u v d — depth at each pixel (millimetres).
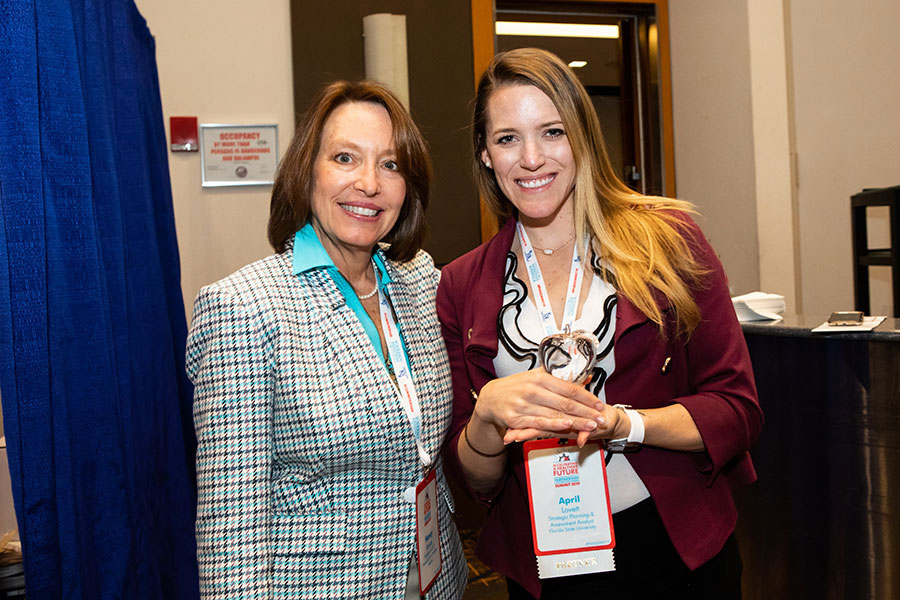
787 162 3963
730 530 1348
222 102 3816
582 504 1323
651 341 1332
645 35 4609
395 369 1360
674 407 1270
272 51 3861
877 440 1968
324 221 1336
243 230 3857
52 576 1217
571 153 1352
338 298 1309
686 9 4406
